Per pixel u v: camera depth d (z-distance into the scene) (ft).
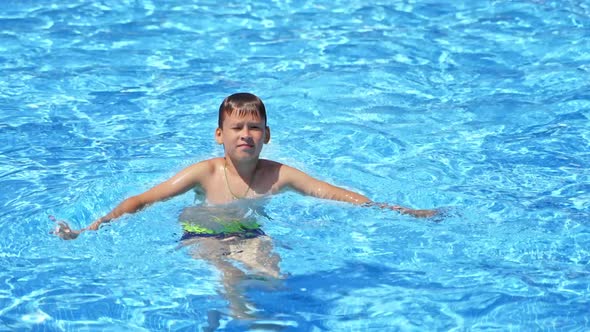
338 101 70.03
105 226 50.01
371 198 54.90
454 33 85.05
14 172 57.82
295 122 66.18
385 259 48.19
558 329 41.88
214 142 62.75
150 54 79.46
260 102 50.98
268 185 52.21
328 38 83.76
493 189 56.34
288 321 42.24
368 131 64.59
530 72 75.97
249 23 87.56
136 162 59.41
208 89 72.23
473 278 46.42
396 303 43.98
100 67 76.33
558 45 81.66
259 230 50.42
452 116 67.56
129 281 45.52
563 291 45.09
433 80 74.54
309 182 52.49
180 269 46.50
